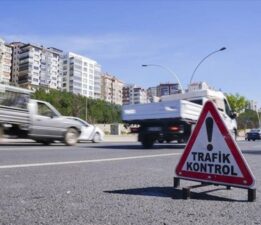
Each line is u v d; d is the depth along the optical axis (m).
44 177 5.76
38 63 145.75
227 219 3.53
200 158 4.71
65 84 155.00
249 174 4.30
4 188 4.80
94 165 7.59
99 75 167.25
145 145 14.82
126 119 14.79
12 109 14.43
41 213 3.60
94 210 3.76
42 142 16.70
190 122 13.80
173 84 103.75
